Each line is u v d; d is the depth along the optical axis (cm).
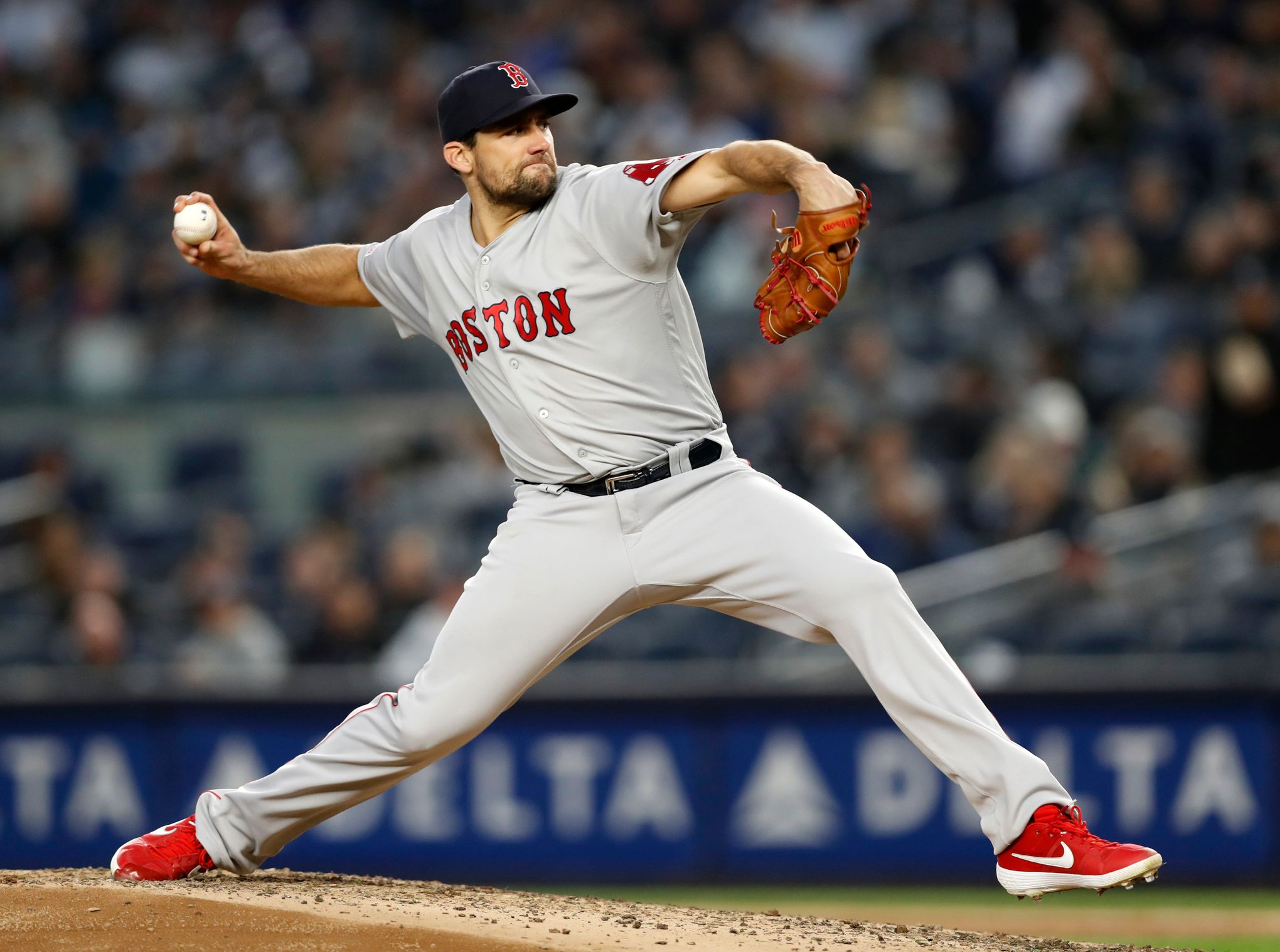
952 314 4019
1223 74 4472
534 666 1380
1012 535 3347
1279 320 3853
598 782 2977
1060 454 3500
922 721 1298
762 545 1324
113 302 4353
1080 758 2923
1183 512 3384
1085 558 3241
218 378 4147
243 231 4566
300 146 4725
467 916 1327
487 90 1309
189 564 3712
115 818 2980
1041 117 4338
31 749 2997
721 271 4125
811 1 4853
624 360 1327
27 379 4184
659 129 4494
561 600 1361
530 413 1355
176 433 4122
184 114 4872
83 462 4119
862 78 4725
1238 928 2506
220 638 3269
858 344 3800
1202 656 3155
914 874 2917
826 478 3491
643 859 2964
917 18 4638
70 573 3478
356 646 3284
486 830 2978
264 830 1437
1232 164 4216
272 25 5069
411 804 2994
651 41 4797
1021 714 2939
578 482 1362
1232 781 2892
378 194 4541
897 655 1300
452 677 1384
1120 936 2434
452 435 3931
